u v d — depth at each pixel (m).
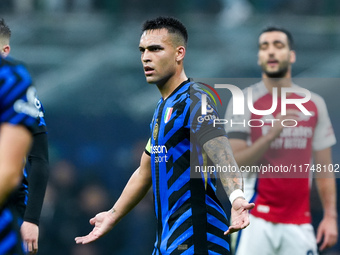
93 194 35.88
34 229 14.93
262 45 20.78
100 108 39.91
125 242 35.03
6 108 10.35
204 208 14.25
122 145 39.44
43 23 41.75
